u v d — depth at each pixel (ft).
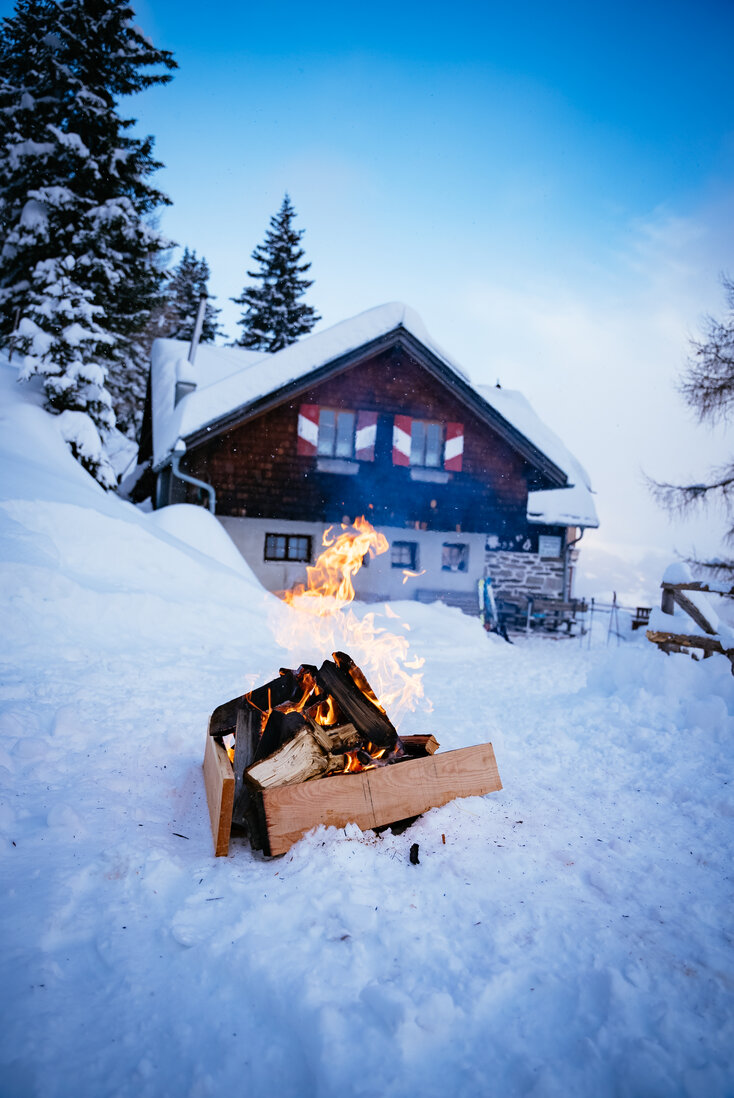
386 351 53.16
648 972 6.83
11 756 11.76
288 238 115.85
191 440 45.03
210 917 7.50
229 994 6.35
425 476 54.19
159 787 11.39
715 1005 6.40
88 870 8.25
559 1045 5.89
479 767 11.18
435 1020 5.97
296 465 50.47
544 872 8.92
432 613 41.37
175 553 30.58
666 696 17.52
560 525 60.13
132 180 46.62
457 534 55.67
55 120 45.39
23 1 44.24
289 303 114.73
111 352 45.78
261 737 10.10
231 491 48.96
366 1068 5.47
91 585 25.04
